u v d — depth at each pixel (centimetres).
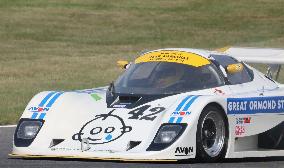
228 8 13200
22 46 9888
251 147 3133
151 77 3116
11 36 10638
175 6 13425
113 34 11106
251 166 2898
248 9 13112
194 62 3152
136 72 3181
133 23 11975
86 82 6812
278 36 10950
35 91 6034
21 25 11431
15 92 5938
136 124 2872
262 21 12169
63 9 12838
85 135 2903
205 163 2883
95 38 10769
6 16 12019
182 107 2866
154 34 11181
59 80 6950
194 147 2827
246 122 3067
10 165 2828
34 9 12700
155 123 2848
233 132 3008
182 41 10656
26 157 2991
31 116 3017
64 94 3127
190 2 13762
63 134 2948
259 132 3123
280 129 3197
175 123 2811
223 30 11494
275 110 3181
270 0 13838
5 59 8712
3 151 3278
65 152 2872
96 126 2927
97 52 9562
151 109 2934
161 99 2991
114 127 2895
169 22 12100
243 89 3172
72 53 9400
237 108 3028
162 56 3212
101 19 12212
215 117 2938
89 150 2842
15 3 13112
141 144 2805
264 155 3108
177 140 2786
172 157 2781
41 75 7325
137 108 2962
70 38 10700
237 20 12250
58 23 11725
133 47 10106
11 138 3753
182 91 3039
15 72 7538
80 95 3141
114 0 13812
